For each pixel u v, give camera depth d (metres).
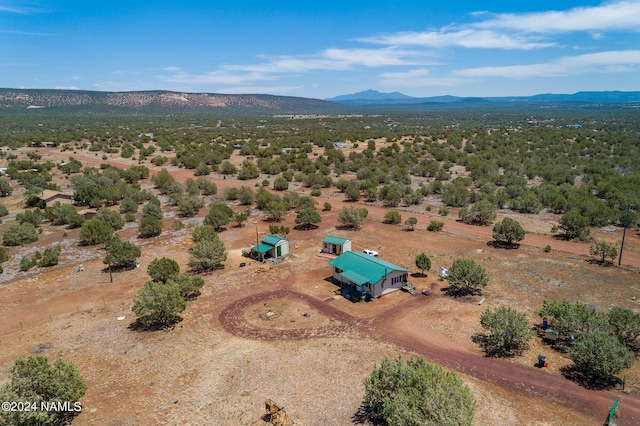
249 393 31.20
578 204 78.62
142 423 28.19
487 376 32.84
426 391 24.69
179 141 198.38
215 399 30.61
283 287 50.75
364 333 39.72
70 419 28.55
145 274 55.31
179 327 41.47
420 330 40.06
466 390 25.03
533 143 171.75
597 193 91.50
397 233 71.69
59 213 79.25
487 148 162.50
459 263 47.38
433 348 36.97
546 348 36.53
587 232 63.97
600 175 104.50
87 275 55.25
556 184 100.62
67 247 66.38
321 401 30.14
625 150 144.75
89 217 82.50
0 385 31.91
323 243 62.25
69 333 40.59
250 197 95.25
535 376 32.69
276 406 28.31
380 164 131.88
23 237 67.69
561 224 67.12
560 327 36.78
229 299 47.66
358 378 32.72
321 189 111.38
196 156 153.38
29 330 41.41
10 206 91.94
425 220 79.50
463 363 34.62
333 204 94.75
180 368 34.56
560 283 49.41
